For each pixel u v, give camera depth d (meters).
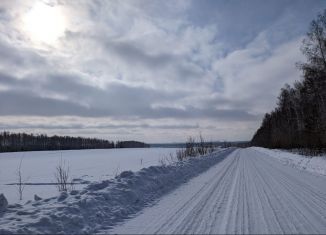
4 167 38.59
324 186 12.93
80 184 17.44
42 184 19.86
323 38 31.92
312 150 39.94
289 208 8.66
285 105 62.31
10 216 7.03
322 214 7.90
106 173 26.39
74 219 6.77
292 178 15.88
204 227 6.74
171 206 9.12
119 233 6.36
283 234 6.18
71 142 181.62
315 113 40.56
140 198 10.09
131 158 51.66
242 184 13.73
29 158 63.53
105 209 8.07
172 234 6.25
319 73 32.34
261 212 8.19
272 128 82.25
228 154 49.78
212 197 10.52
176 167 17.39
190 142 36.47
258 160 31.78
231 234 6.21
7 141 156.25
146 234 6.27
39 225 6.25
